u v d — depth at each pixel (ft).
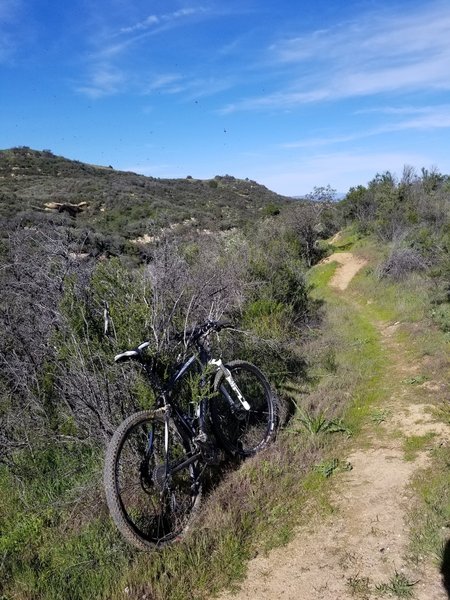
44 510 11.94
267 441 14.60
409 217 62.44
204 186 191.62
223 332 19.20
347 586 8.89
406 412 16.56
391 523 10.49
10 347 14.85
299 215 76.89
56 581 9.67
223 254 36.09
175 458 11.79
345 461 13.56
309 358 23.50
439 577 8.82
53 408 14.48
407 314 32.45
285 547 10.18
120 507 9.65
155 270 16.61
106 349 13.14
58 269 15.37
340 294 49.37
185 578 9.44
